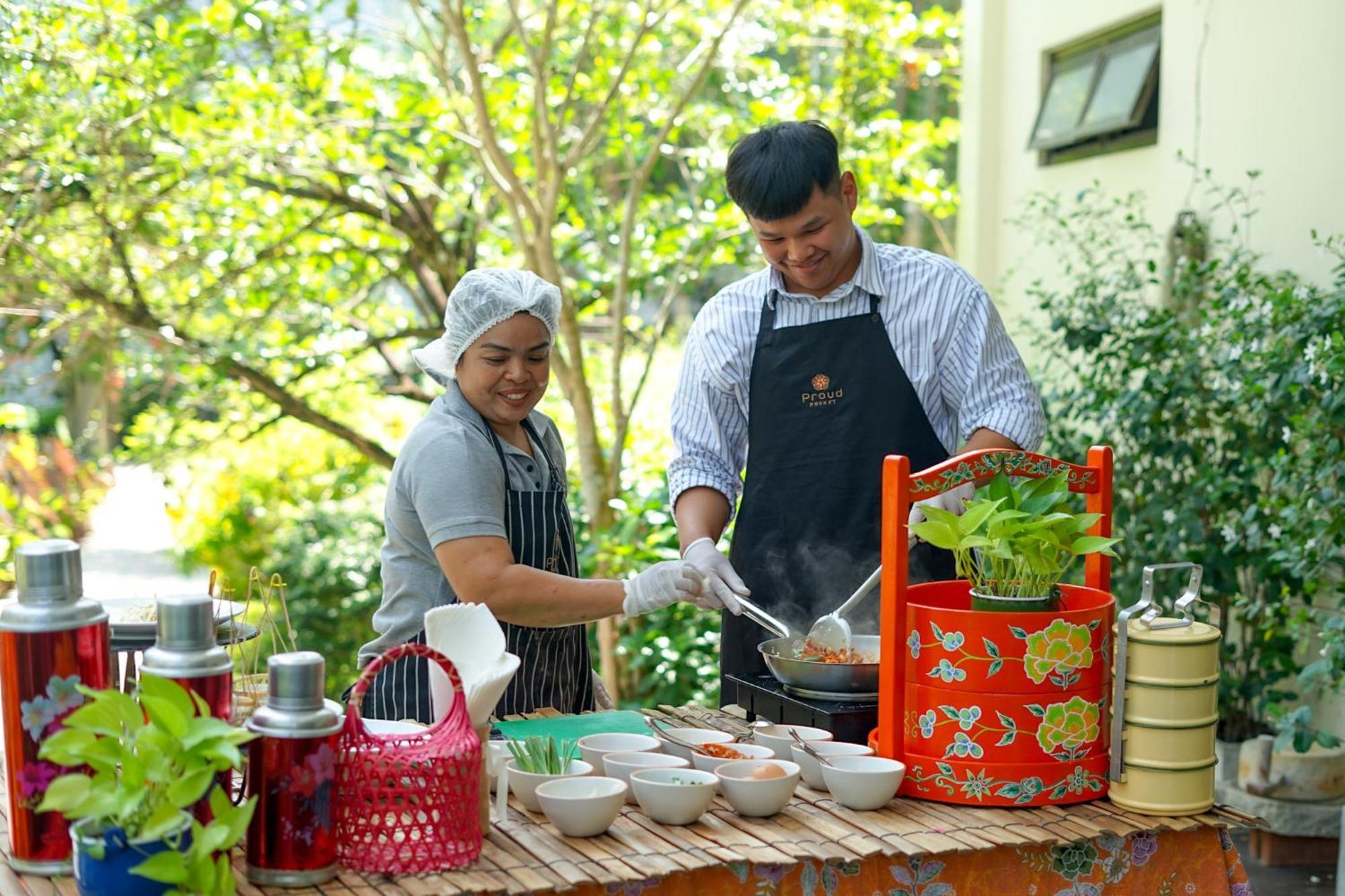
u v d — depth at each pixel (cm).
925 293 268
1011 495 193
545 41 568
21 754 158
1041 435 266
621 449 611
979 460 192
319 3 594
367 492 856
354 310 732
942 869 176
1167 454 439
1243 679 443
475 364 231
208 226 618
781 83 671
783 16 678
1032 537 184
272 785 154
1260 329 395
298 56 608
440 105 609
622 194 765
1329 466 365
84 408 833
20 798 159
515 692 236
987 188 629
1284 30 434
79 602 162
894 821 178
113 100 547
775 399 276
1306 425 371
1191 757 181
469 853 160
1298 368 370
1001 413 261
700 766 190
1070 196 568
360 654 240
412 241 689
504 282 229
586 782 177
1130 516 460
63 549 160
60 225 579
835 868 172
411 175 670
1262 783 411
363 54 651
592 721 221
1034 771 182
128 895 144
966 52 641
